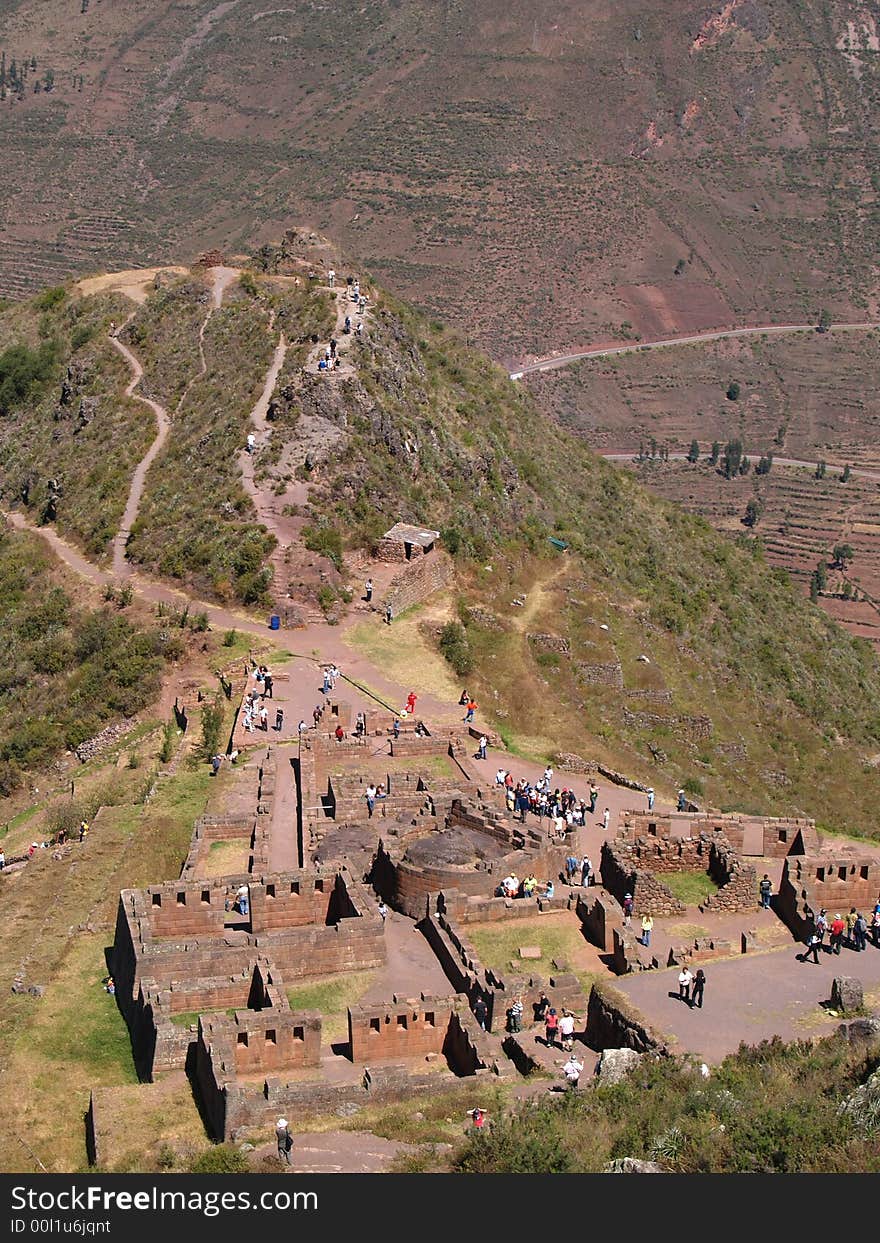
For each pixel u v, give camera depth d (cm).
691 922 5206
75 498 11256
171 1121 4044
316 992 4716
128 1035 4841
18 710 8550
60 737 8081
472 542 10162
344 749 6912
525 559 10594
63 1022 4931
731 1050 4097
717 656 10900
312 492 9700
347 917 5022
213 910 5125
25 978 5266
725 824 6100
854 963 4672
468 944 4903
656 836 5866
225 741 7275
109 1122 4034
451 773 6819
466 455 11462
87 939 5572
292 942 4809
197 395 12162
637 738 9150
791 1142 3494
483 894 5281
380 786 6234
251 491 9781
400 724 7344
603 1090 3859
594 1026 4431
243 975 4672
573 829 5916
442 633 8788
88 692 8319
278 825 6066
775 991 4450
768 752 9962
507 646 9212
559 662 9381
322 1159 3688
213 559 9250
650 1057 4041
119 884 5975
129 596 9206
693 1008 4334
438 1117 3922
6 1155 4144
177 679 8231
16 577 10162
